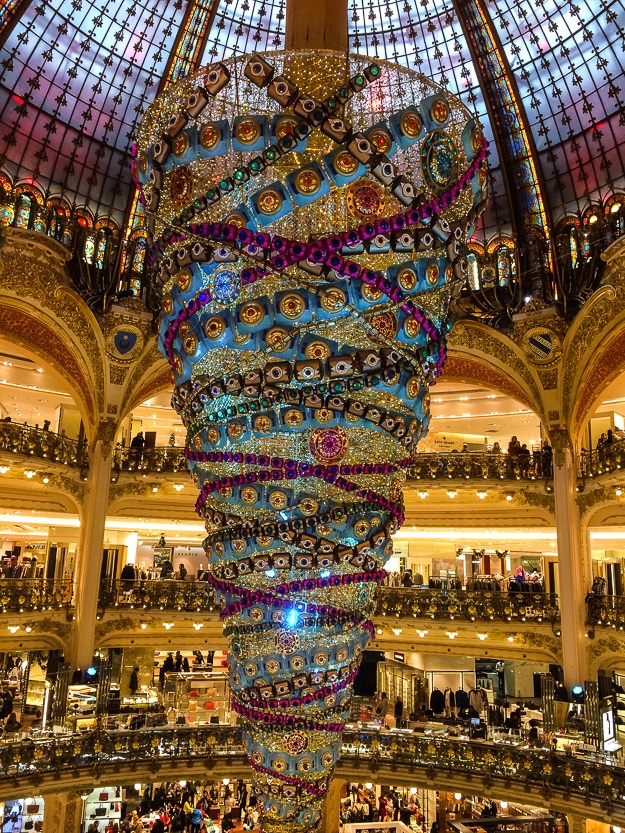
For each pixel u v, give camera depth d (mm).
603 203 19812
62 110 19203
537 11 18312
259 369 3895
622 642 18672
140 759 17828
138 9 18594
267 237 3742
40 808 20875
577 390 20562
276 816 4539
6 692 21828
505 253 21922
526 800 16969
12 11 16844
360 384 3916
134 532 26094
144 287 21812
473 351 22422
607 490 19859
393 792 23562
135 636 21391
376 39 20375
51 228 20031
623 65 17969
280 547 4137
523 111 19844
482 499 22562
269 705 4277
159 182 4113
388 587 21750
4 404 25062
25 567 23203
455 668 23297
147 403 26391
